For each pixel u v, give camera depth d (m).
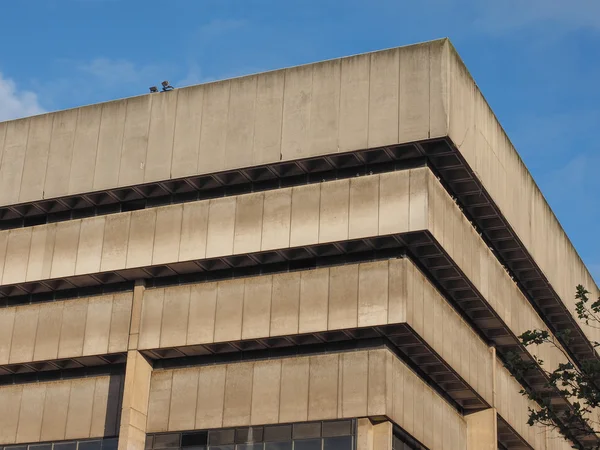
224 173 60.56
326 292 57.44
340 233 57.44
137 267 61.00
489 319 66.31
